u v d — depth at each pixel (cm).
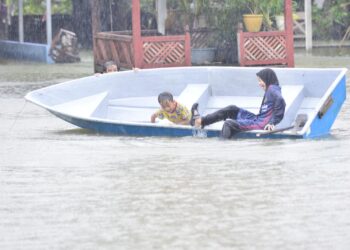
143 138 2727
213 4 4809
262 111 2700
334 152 2427
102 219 1809
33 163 2359
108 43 4556
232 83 3159
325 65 5053
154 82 3192
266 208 1869
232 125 2645
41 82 4522
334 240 1647
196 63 4747
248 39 4384
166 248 1619
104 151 2512
